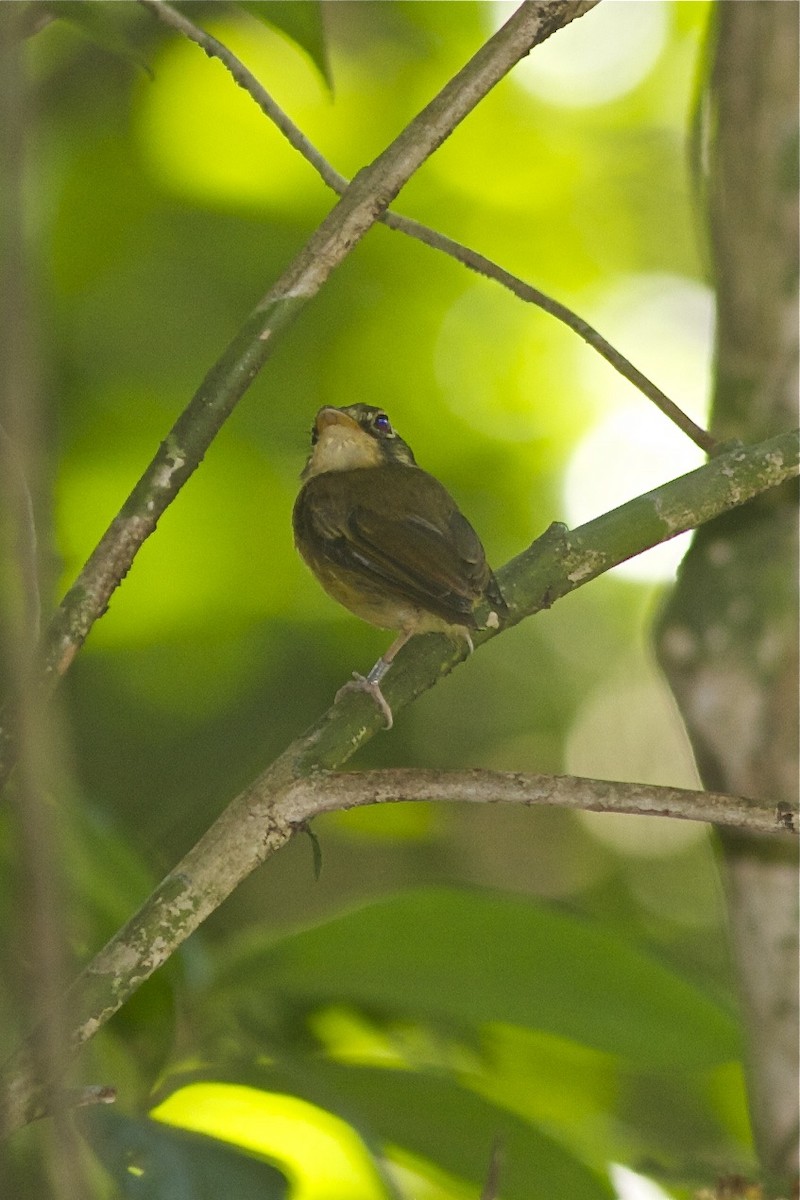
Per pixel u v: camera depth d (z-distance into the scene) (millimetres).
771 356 8555
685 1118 9820
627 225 18625
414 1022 7934
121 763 14938
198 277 16594
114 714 15188
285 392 17078
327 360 17375
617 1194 5594
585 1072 8273
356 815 15172
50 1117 3770
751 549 8328
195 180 16547
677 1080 9836
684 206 18594
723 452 6758
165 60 15492
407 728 17750
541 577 6848
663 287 18922
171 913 5188
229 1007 6133
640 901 18078
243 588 16234
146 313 16438
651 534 6781
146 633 15797
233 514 16250
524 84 18078
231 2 6688
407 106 16656
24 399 3777
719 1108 9828
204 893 5238
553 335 17922
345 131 16703
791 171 8594
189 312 16516
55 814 3701
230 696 15664
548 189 17953
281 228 16672
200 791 14891
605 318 18688
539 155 17828
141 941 5148
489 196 18031
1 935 4535
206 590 16156
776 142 8656
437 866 16609
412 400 17594
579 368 18359
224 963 5918
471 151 17797
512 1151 5652
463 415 17797
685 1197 7438
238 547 16234
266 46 15734
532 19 5684
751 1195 6785
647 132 18672
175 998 6008
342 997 5734
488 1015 5625
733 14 8953
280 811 5359
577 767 19031
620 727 19125
